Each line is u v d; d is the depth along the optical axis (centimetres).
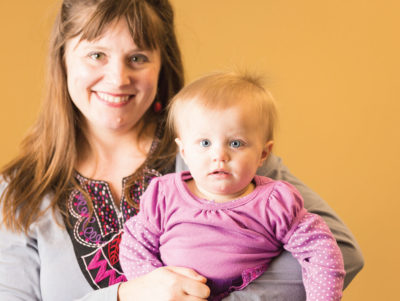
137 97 150
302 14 289
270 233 126
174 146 161
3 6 290
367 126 291
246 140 123
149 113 166
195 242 124
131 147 161
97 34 141
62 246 149
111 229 151
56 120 161
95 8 144
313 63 290
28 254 151
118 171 160
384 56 287
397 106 289
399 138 290
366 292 299
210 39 292
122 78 144
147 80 149
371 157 293
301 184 154
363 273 298
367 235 297
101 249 148
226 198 128
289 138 294
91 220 151
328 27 288
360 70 289
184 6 289
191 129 125
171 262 127
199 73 292
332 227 140
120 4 142
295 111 293
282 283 125
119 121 151
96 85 147
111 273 146
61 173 158
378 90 289
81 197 155
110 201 154
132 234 136
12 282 148
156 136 163
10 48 293
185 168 155
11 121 297
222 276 123
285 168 159
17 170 165
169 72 169
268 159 154
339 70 289
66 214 152
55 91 160
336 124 293
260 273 125
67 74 157
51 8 182
